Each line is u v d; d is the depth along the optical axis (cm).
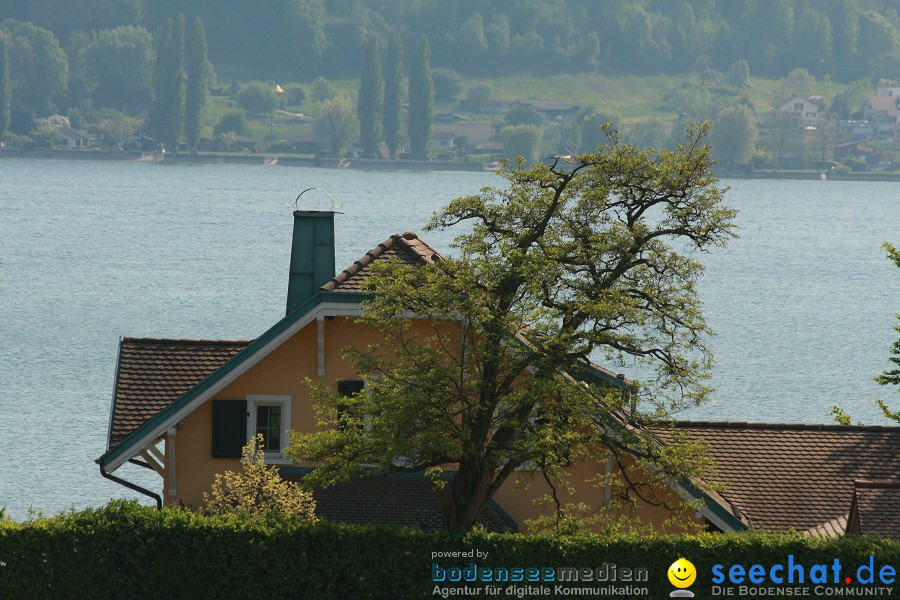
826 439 12681
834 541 9369
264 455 11888
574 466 11850
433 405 10112
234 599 9531
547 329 10375
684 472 10650
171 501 11981
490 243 10775
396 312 10512
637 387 10912
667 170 11038
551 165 11175
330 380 12006
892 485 10244
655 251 11038
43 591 9494
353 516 11400
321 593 9500
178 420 11862
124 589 9550
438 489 10819
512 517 11950
